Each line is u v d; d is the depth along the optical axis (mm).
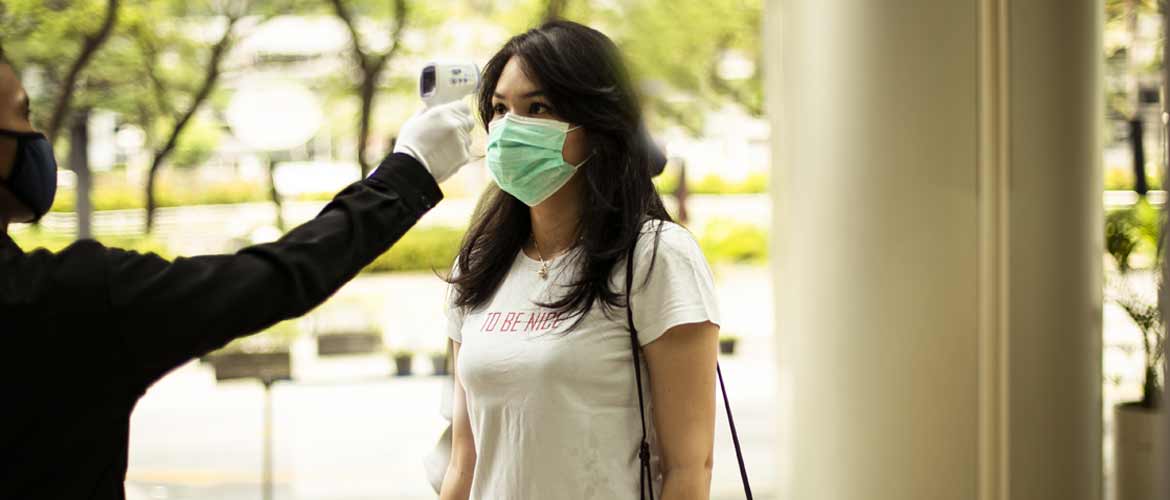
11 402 1598
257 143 11461
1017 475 4320
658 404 2291
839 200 4680
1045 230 4281
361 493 7430
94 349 1604
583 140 2371
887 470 4539
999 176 4312
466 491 2523
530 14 12203
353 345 12859
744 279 17750
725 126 15992
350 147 16734
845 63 4637
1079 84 4297
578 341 2264
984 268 4359
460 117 1971
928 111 4441
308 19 13445
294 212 17484
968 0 4395
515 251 2502
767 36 5523
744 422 9406
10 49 11883
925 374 4465
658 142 2473
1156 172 4719
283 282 1696
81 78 13078
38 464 1628
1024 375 4297
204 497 7371
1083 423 4375
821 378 4781
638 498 2293
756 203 18719
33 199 1777
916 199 4465
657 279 2264
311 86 14000
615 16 11922
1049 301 4293
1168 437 3307
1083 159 4320
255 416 10273
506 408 2299
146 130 14844
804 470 4914
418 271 16141
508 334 2338
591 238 2312
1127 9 4895
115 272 1627
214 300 1642
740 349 13211
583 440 2244
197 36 13156
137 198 17516
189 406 10805
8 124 1744
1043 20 4246
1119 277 4879
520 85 2381
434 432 9398
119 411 1672
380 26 13172
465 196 15828
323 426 9742
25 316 1588
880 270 4535
